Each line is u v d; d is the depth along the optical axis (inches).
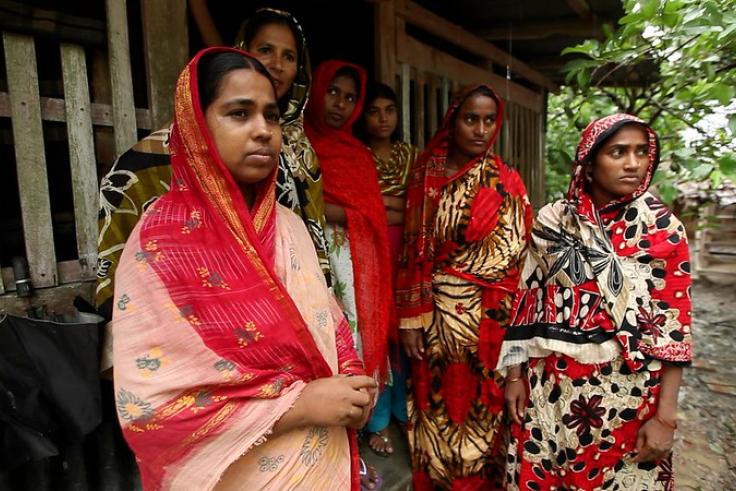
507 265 80.7
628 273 61.1
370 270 78.4
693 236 329.7
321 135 80.7
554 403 66.5
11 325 49.9
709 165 110.0
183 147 39.1
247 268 38.4
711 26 93.4
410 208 85.0
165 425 35.2
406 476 85.6
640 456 63.2
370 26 147.9
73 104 61.6
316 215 64.8
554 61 189.8
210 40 78.3
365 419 43.4
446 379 84.1
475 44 146.1
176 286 36.2
